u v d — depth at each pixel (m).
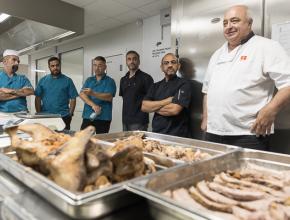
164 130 2.65
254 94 1.85
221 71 2.02
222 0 2.69
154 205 0.70
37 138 1.17
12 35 4.11
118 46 4.83
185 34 3.07
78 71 5.84
